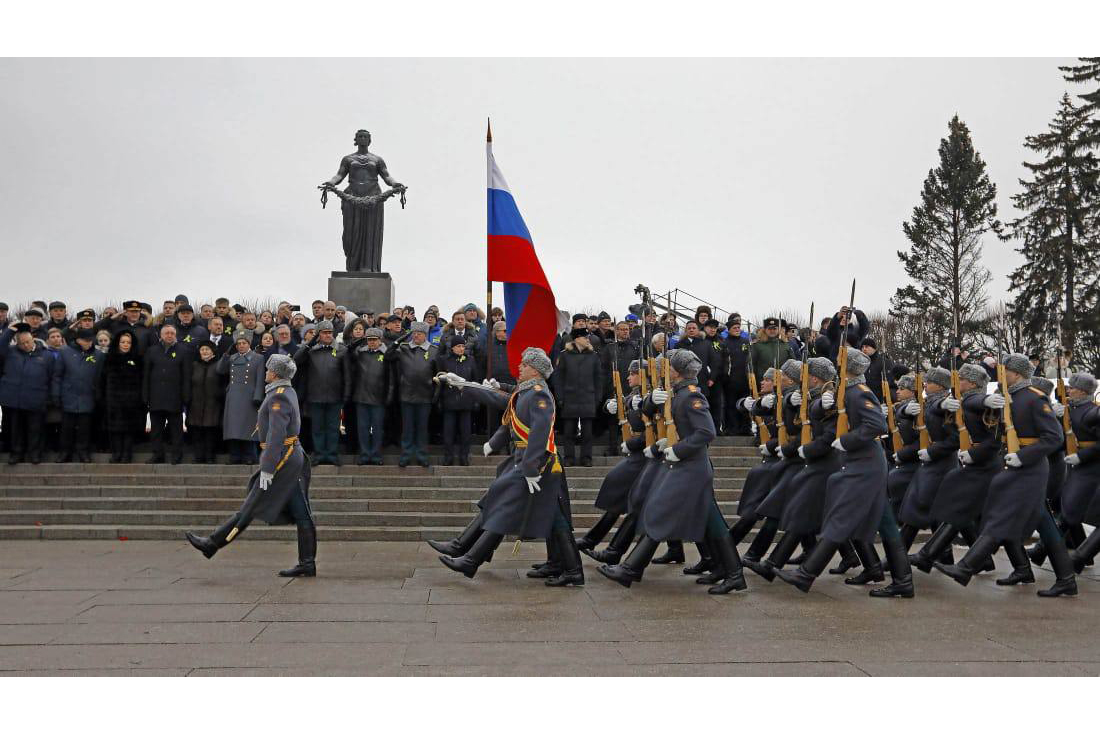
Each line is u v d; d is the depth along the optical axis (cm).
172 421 1482
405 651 658
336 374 1460
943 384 1071
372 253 2283
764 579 1001
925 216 4828
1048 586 977
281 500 962
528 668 614
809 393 975
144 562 1066
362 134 2331
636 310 1809
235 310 1683
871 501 896
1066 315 3816
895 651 670
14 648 660
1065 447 1094
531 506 915
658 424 946
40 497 1360
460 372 1474
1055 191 4134
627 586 913
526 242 1065
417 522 1310
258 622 748
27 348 1452
